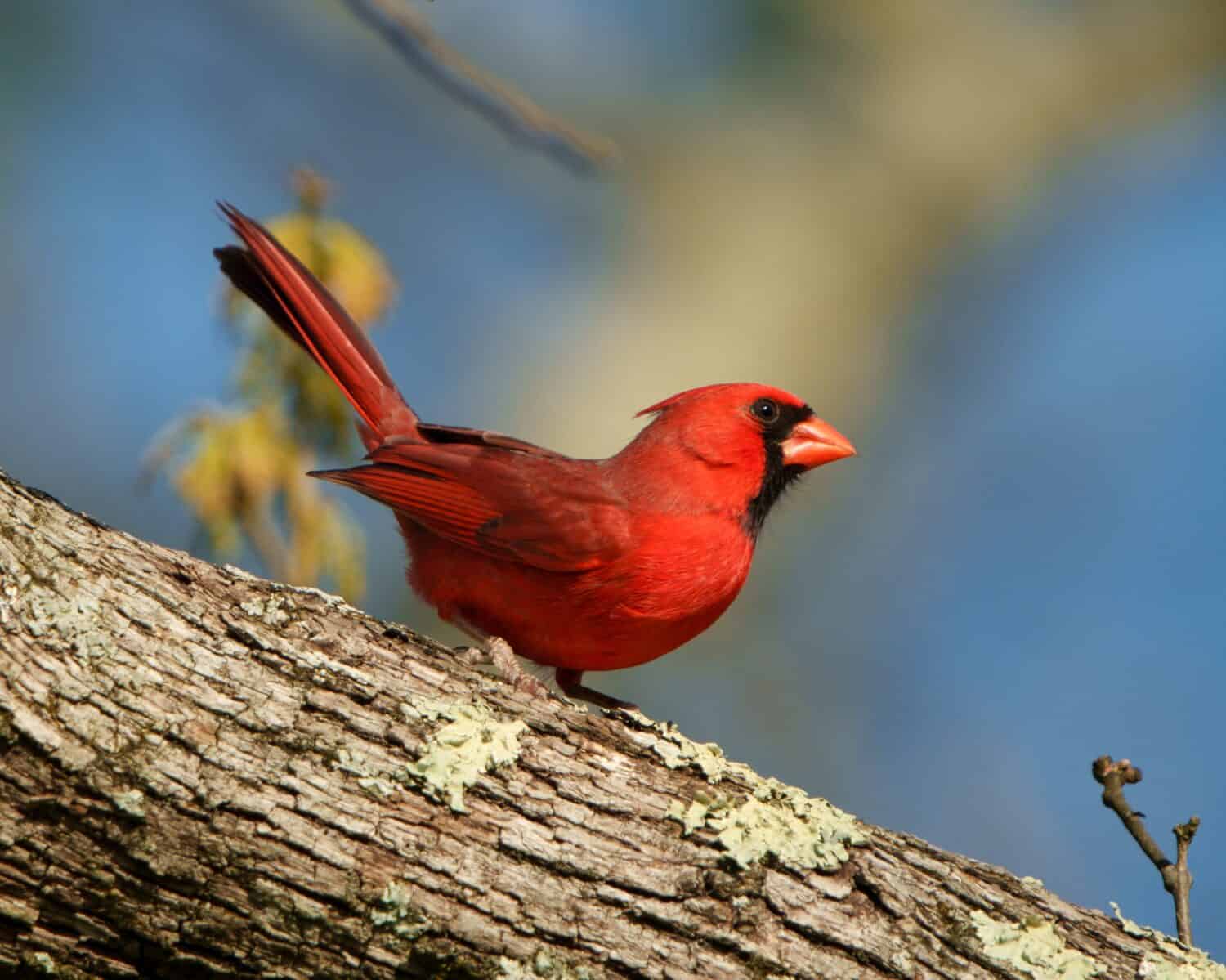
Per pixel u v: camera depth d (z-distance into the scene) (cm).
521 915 586
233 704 592
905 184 1702
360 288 963
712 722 1441
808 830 629
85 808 557
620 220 1658
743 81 1717
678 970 590
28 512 609
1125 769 730
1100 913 650
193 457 916
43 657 573
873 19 1742
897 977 603
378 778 595
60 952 562
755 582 1509
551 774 618
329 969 573
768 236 1648
